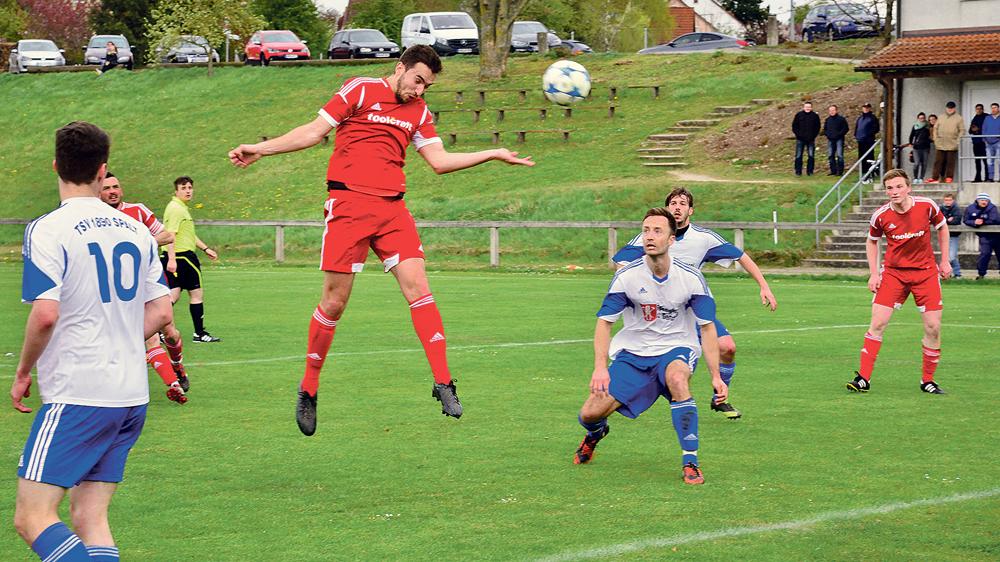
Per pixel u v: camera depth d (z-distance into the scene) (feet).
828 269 184.03
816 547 39.83
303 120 315.37
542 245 208.85
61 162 33.78
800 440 57.72
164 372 66.95
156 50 376.89
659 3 541.34
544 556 38.91
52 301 32.48
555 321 111.34
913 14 230.68
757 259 193.16
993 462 52.60
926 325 71.05
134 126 329.31
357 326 107.55
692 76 314.55
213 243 230.68
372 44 363.35
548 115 296.51
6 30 510.17
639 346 51.29
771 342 95.55
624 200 224.74
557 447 56.44
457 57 360.28
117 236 34.12
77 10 574.56
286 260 209.67
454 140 275.59
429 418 63.82
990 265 178.70
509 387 73.97
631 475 50.65
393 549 39.93
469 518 43.78
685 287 49.96
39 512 32.86
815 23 393.50
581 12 510.17
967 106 222.89
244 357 87.92
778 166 242.37
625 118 288.92
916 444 56.65
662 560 38.42
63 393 33.14
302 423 49.78
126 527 42.80
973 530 41.83
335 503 46.11
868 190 214.69
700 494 47.16
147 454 54.85
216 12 358.64
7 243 254.68
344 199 47.98
